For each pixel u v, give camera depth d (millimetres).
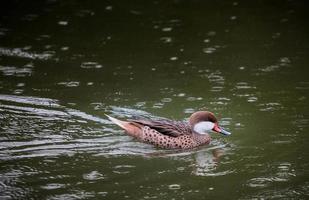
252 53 19484
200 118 14148
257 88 16922
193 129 14219
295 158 13102
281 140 13961
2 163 12312
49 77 17281
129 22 21969
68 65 18266
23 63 18219
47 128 14102
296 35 20906
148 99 16094
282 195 11508
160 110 15422
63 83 16906
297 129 14469
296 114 15281
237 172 12500
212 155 13469
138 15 22672
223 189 11703
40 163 12422
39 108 15148
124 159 12930
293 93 16562
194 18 22469
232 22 22125
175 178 12125
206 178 12172
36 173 11977
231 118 15086
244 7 23750
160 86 17000
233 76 17750
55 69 17906
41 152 12922
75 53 19250
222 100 16141
